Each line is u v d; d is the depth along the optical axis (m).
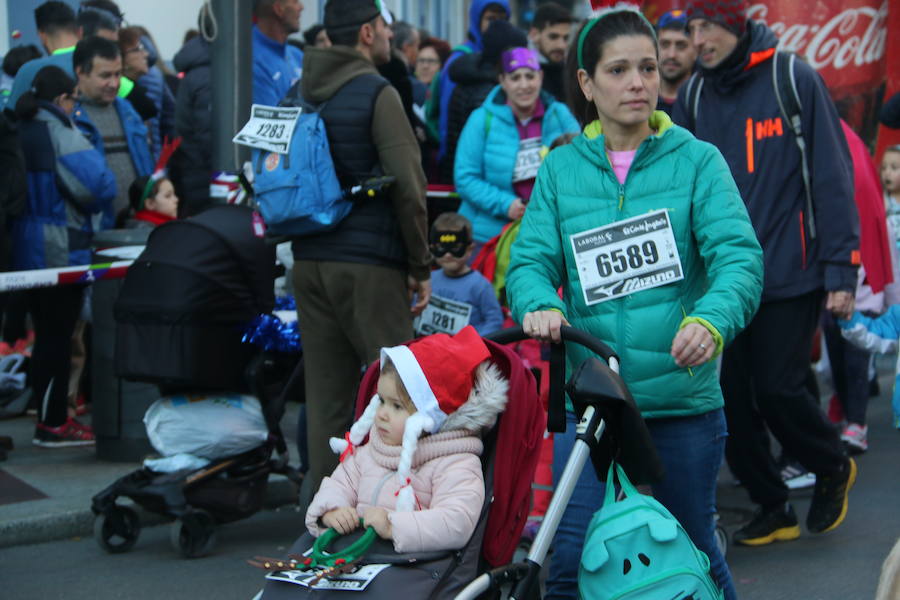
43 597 5.53
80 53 8.66
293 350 6.25
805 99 5.85
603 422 3.64
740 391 6.09
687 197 3.98
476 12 10.23
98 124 8.80
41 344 8.12
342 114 5.74
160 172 8.64
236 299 6.08
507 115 7.98
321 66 5.80
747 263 3.86
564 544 3.95
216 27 7.29
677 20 7.44
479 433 3.63
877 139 9.70
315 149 5.69
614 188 4.05
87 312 8.68
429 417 3.48
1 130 7.64
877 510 6.99
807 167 5.87
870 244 7.45
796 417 6.04
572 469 3.55
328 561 3.34
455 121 9.20
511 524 3.61
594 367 3.57
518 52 7.84
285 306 6.76
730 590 4.21
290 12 9.01
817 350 8.88
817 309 5.99
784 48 9.54
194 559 6.15
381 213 5.82
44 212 8.06
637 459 3.62
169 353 5.99
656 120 4.10
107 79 8.73
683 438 4.06
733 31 5.88
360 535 3.48
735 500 7.25
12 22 11.62
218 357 6.07
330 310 5.95
